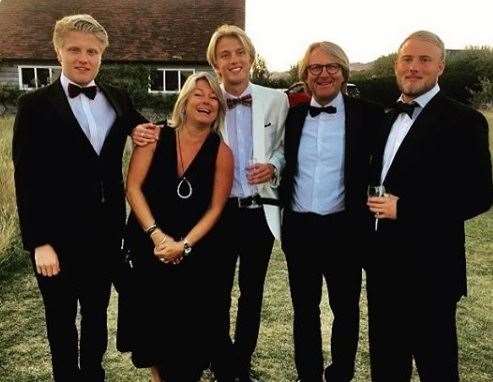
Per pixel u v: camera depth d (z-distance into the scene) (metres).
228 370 3.18
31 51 23.61
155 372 3.08
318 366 3.20
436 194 2.42
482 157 2.34
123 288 2.93
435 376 2.59
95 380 3.12
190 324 2.91
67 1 25.58
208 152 2.85
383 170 2.63
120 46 23.70
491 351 3.68
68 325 2.95
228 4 25.59
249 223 3.21
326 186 3.02
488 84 23.86
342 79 2.97
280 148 3.31
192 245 2.82
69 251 2.83
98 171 2.81
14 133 2.70
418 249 2.49
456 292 2.53
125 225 3.05
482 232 6.54
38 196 2.70
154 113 22.75
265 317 4.19
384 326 2.69
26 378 3.26
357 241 3.05
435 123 2.44
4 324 3.94
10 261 5.08
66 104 2.73
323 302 4.54
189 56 23.52
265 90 3.25
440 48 2.47
